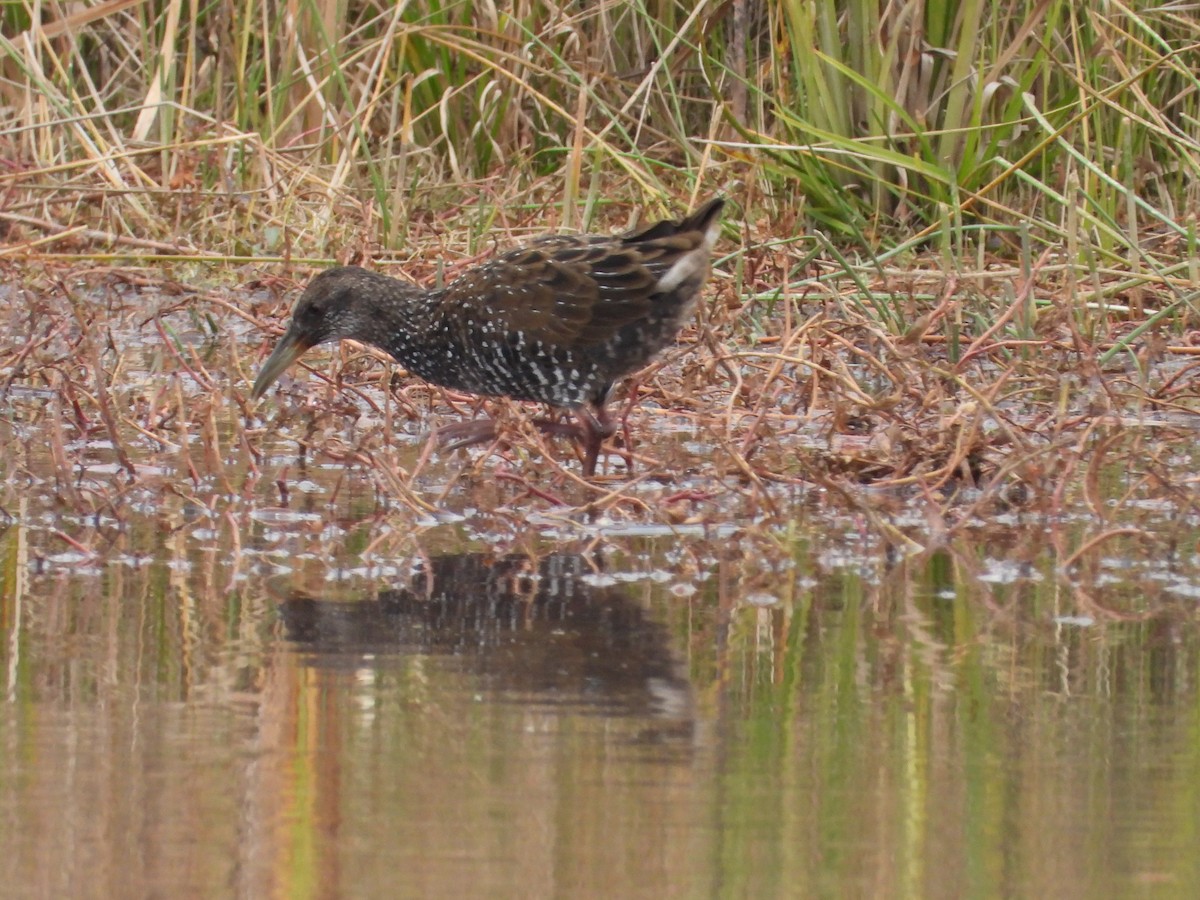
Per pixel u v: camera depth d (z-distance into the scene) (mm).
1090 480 9672
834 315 14359
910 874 5535
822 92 16328
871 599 8352
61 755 6391
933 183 15656
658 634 7793
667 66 17672
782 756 6461
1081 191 14688
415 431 12156
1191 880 5488
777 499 10320
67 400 11922
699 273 10758
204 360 14070
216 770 6270
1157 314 13453
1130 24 16531
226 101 19125
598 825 5844
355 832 5773
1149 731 6727
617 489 9859
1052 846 5730
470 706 6910
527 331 10719
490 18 18109
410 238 16922
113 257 15672
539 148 18688
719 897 5363
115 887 5375
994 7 16172
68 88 17484
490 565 8875
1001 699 7059
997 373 13094
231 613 8047
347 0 18562
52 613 8008
